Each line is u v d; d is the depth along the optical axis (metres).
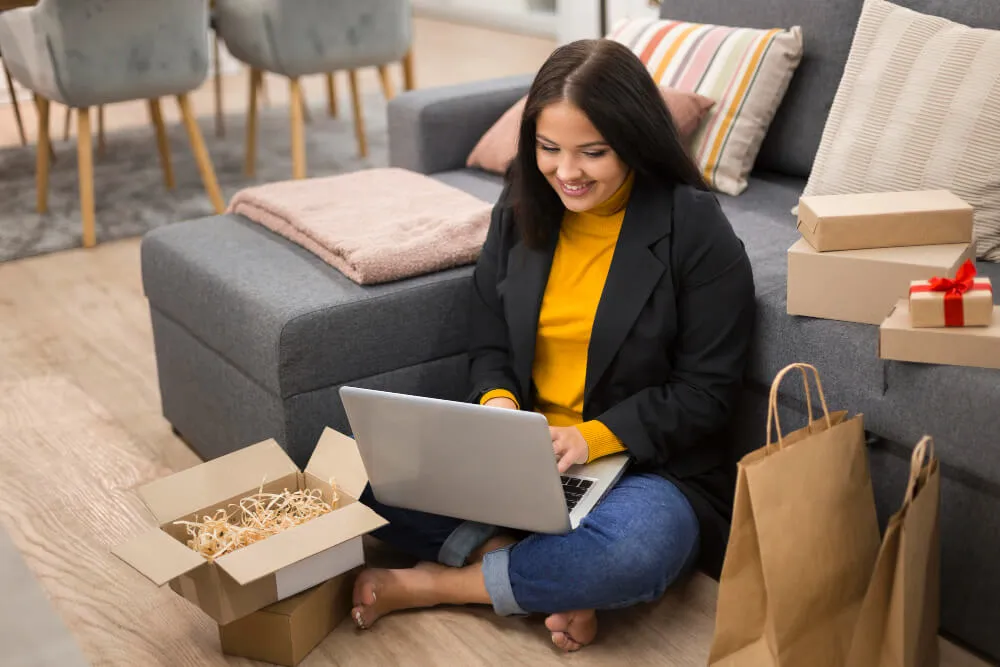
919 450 1.33
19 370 2.66
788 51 2.34
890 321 1.55
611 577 1.56
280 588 1.60
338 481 1.73
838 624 1.46
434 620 1.73
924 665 1.51
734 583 1.42
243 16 3.76
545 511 1.56
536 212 1.73
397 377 1.96
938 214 1.64
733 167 2.36
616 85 1.56
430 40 6.74
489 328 1.87
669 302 1.69
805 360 1.71
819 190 2.10
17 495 2.14
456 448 1.57
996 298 1.71
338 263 2.00
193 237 2.21
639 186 1.71
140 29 3.39
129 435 2.36
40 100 3.61
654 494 1.65
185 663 1.66
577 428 1.66
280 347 1.82
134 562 1.50
